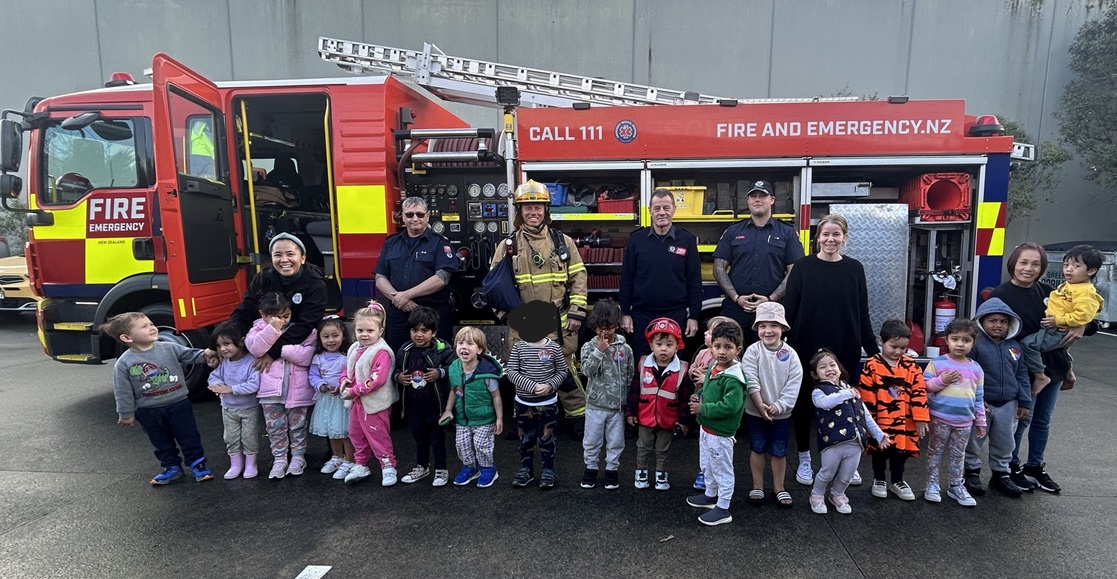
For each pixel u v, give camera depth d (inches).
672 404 123.8
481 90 235.9
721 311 176.4
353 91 179.0
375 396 129.3
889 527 112.0
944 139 165.8
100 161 184.7
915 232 179.8
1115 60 387.5
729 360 112.0
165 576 97.4
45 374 245.9
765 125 171.2
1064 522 113.5
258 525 114.6
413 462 149.1
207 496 128.1
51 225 186.1
